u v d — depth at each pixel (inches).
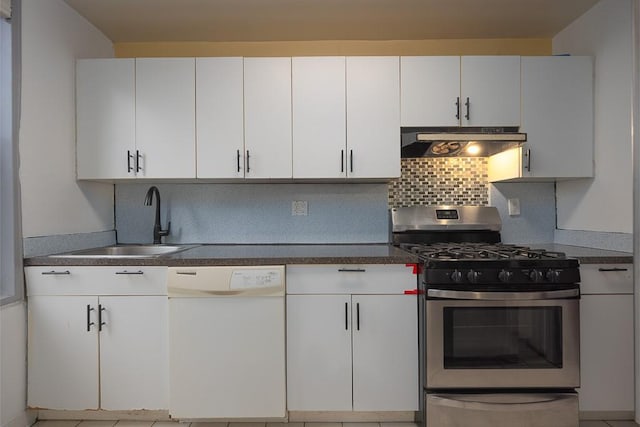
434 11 88.8
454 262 70.6
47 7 80.1
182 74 88.2
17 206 73.5
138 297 76.0
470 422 70.9
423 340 73.6
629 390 76.9
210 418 76.7
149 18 91.6
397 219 98.4
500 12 89.7
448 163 102.6
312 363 75.8
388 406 75.8
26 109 75.1
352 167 88.3
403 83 88.2
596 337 76.9
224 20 92.4
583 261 76.1
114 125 88.4
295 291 75.8
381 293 75.7
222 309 74.7
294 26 95.5
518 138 82.1
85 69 88.4
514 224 103.0
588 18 89.4
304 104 88.2
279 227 103.0
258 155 88.4
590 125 88.8
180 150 88.4
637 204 76.6
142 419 79.3
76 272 75.9
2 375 70.8
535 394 71.6
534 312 71.9
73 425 77.0
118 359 76.0
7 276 74.0
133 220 103.3
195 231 103.1
